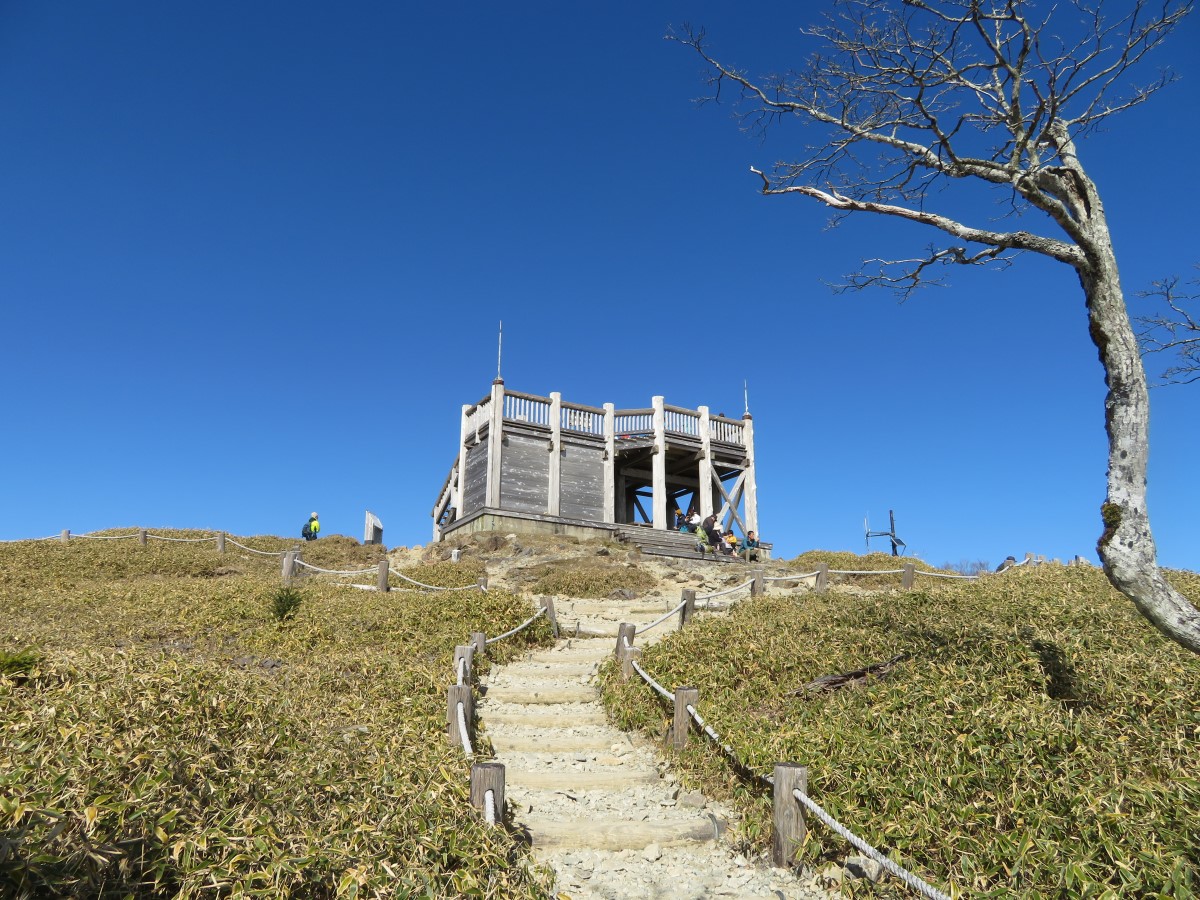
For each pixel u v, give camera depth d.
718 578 22.69
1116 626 9.98
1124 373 7.27
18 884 3.34
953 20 8.82
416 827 5.27
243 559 25.78
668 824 7.11
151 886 3.93
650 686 10.45
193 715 6.24
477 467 29.58
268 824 4.71
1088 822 5.41
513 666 12.91
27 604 15.05
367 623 14.07
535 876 5.81
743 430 33.06
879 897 5.64
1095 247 7.56
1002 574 19.17
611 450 30.48
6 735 4.88
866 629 11.27
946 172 9.32
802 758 7.24
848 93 9.74
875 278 10.08
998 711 7.32
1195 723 6.88
